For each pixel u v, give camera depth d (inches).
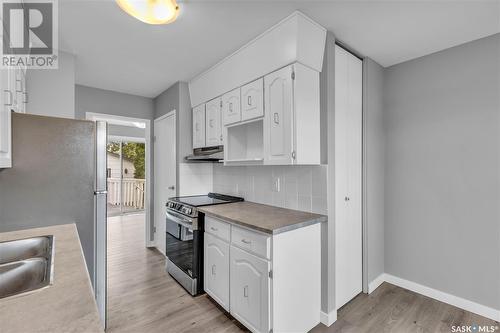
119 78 119.0
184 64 102.9
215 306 84.4
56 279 34.0
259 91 83.7
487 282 78.6
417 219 94.1
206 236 87.7
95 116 131.1
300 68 72.4
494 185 77.4
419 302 87.0
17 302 28.0
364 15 68.3
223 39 82.4
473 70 81.5
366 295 91.7
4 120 48.8
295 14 67.2
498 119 76.7
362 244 94.0
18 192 59.5
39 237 53.1
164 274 109.6
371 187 96.0
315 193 79.6
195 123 122.4
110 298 89.4
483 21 70.6
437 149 89.3
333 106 79.0
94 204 68.7
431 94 90.9
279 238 63.8
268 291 62.3
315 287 74.0
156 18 50.1
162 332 71.3
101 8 65.4
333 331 71.6
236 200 107.0
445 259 87.2
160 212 142.0
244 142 107.7
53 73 87.6
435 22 71.4
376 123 99.1
